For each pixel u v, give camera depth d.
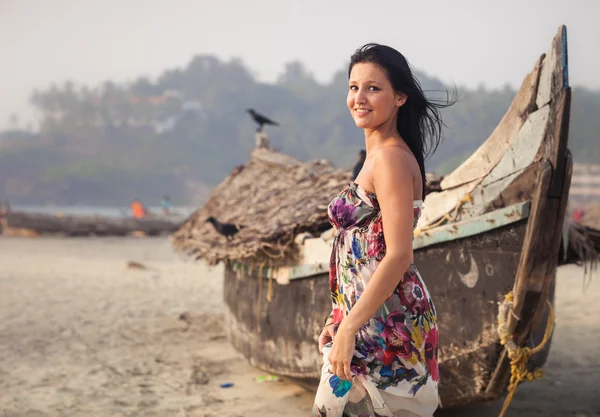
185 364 7.43
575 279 14.91
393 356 2.56
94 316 10.47
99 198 185.12
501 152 4.03
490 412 5.58
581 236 4.46
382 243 2.59
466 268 4.21
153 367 7.30
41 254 21.89
